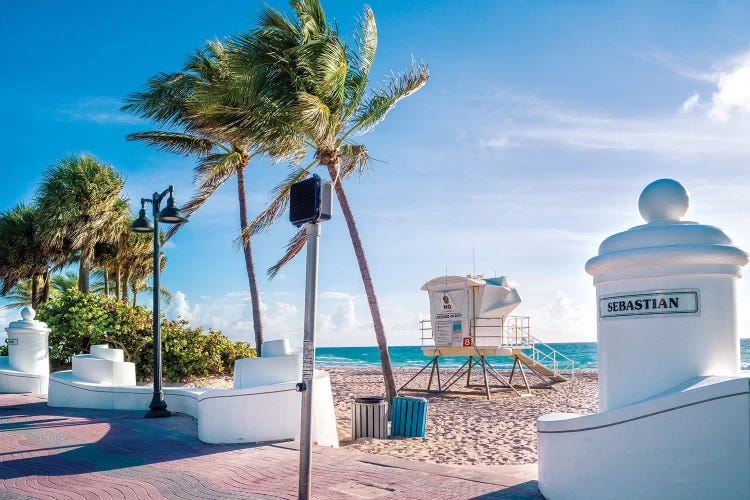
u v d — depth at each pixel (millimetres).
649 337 5062
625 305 5219
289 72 15039
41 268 28438
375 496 6055
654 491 4637
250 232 18203
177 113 20250
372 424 11711
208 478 7117
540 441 5789
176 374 21297
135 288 39906
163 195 13008
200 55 19625
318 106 14383
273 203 17250
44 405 14539
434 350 22312
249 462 7855
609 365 5336
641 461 4715
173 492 6547
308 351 5680
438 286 22406
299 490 5547
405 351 122562
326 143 16188
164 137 20562
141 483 6969
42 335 17688
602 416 4961
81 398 14086
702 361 4914
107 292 33562
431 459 9797
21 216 28562
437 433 12859
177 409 13336
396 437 12023
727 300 5023
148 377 21141
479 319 21391
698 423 4504
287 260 17688
